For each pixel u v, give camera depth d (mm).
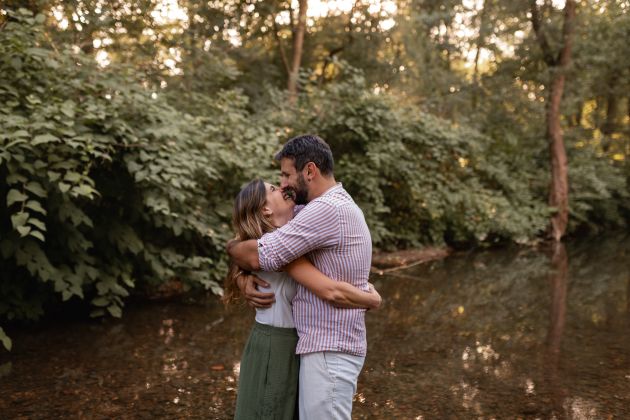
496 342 5172
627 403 3717
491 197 11883
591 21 13422
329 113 9305
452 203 10539
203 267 6574
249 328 5242
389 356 4695
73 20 6145
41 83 5023
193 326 5238
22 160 4219
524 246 12734
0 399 3480
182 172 5176
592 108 19719
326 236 2123
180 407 3461
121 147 5180
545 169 14930
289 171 2275
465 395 3832
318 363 2133
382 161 9422
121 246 5461
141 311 5676
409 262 9672
